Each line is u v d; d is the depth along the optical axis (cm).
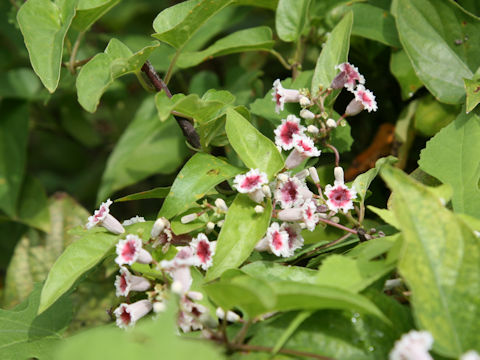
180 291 33
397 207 32
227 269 35
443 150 38
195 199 37
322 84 40
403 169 43
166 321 31
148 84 41
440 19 41
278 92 40
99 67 39
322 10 44
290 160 38
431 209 32
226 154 43
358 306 32
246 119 39
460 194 37
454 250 32
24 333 39
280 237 36
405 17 41
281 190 37
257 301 32
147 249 37
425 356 31
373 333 33
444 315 32
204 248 36
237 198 37
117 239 37
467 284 32
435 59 41
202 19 39
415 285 32
